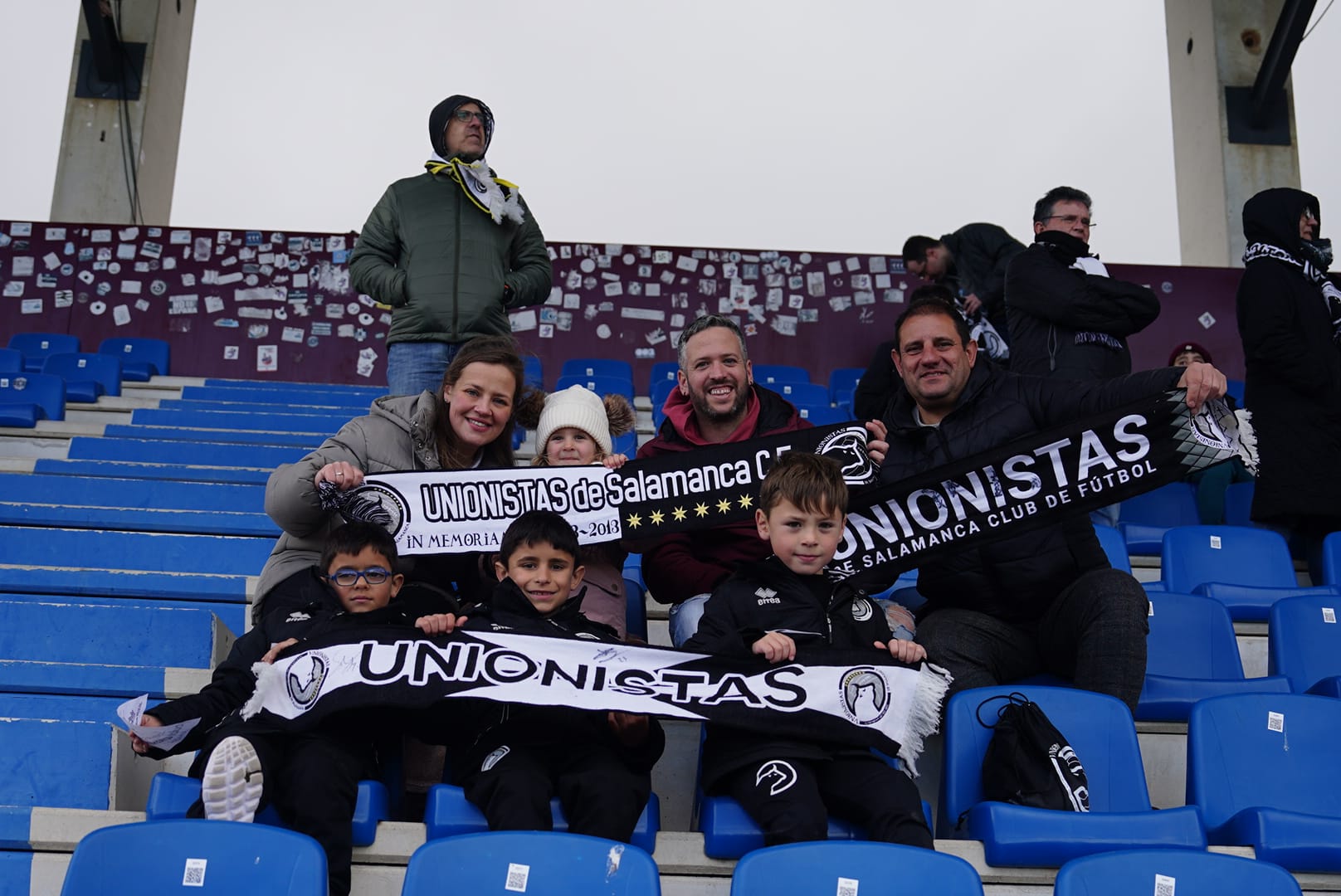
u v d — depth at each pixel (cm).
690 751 358
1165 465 368
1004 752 301
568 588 323
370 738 304
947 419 388
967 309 746
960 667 357
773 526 326
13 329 965
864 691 304
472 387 374
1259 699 326
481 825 281
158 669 364
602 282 985
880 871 241
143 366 888
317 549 351
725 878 284
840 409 782
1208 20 1129
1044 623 361
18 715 338
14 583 429
